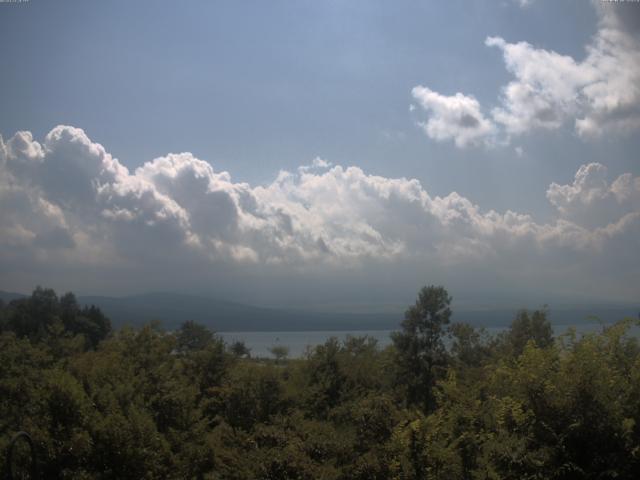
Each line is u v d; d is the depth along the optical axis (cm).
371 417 1267
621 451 832
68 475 1263
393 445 1098
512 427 926
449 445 1033
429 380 3072
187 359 2464
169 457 1480
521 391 911
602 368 878
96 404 1476
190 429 1708
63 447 1295
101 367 1789
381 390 2467
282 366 2459
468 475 985
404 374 3114
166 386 1833
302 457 1263
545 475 846
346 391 2202
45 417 1328
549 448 850
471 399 1101
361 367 2502
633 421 825
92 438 1338
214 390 2075
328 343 2486
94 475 1288
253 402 1981
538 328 3081
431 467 1025
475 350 3362
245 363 2344
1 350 2020
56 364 1931
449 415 1084
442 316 3275
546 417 882
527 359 934
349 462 1231
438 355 3161
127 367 1906
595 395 860
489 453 905
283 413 1928
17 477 1227
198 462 1559
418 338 3228
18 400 1605
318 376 2275
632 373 899
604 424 846
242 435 1605
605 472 805
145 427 1410
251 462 1304
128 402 1578
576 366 888
